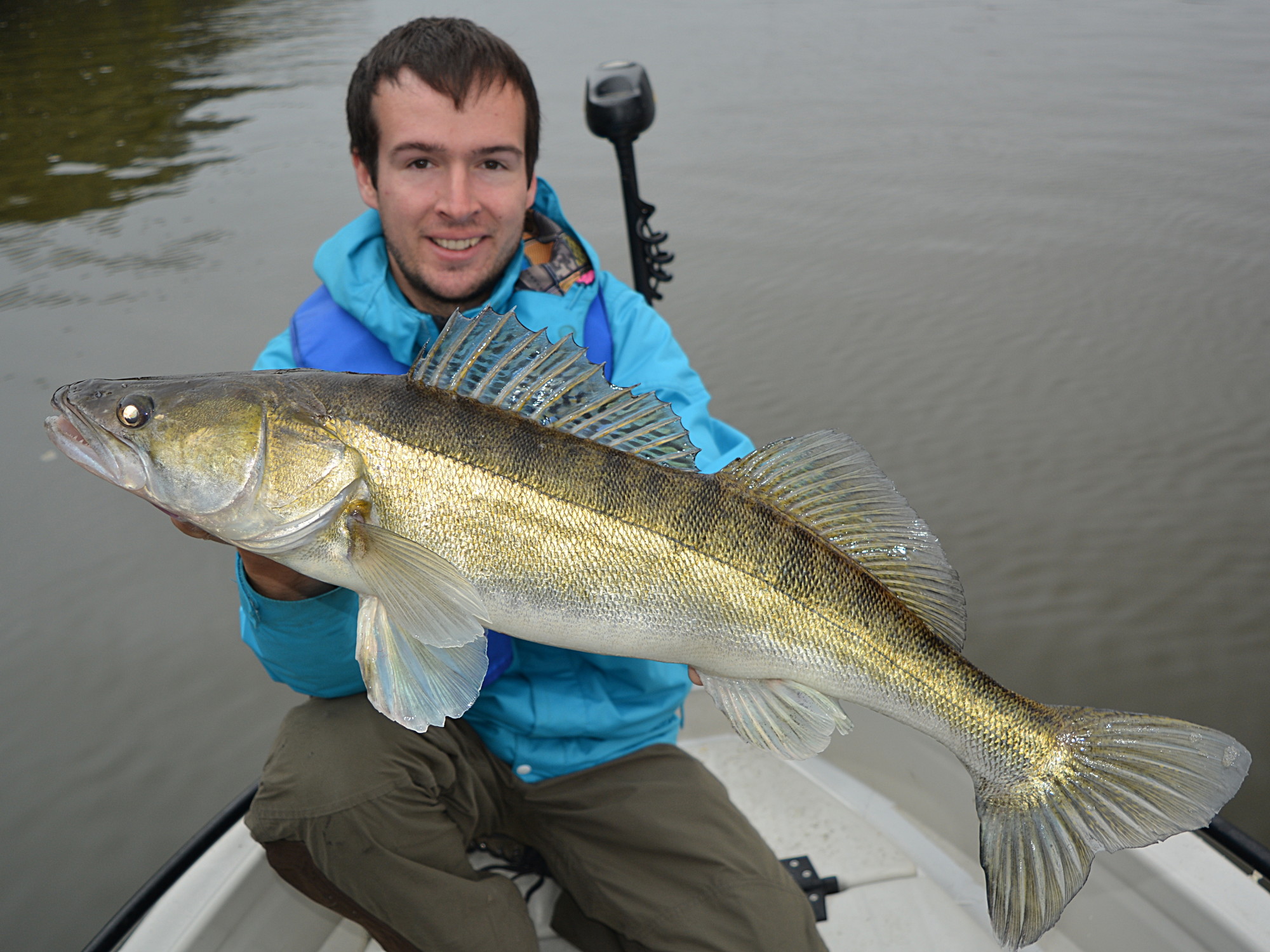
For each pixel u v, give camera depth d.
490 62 2.17
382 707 1.67
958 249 7.52
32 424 5.96
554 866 2.31
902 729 2.90
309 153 10.74
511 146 2.23
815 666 1.76
